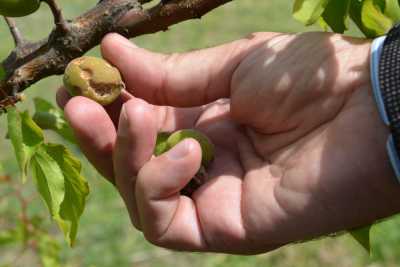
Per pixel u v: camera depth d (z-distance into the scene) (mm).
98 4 405
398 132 378
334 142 412
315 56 426
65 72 408
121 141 399
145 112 393
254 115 439
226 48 450
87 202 1207
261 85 430
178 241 434
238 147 458
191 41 2352
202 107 482
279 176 429
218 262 1030
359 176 404
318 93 421
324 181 408
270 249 440
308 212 416
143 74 444
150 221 423
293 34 441
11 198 1153
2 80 398
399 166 380
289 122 430
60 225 413
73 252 1053
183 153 402
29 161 396
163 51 2225
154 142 402
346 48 426
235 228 429
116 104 446
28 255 1000
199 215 436
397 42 396
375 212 411
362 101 411
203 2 389
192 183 439
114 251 1065
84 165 1318
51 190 400
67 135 460
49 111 466
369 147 402
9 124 389
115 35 402
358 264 1005
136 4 400
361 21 438
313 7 350
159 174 405
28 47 404
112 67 415
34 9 396
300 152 424
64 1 2844
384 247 1027
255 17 2695
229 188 441
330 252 1028
